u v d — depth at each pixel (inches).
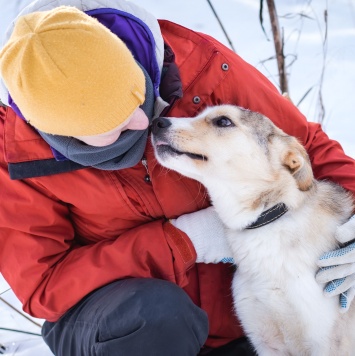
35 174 79.9
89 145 73.5
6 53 66.2
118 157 78.2
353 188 92.5
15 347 101.9
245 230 88.7
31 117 68.9
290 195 85.6
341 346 85.4
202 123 85.7
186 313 76.9
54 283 82.8
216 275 93.8
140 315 74.4
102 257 83.0
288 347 92.7
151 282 78.7
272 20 126.4
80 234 91.7
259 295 89.4
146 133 79.7
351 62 137.7
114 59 66.3
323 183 91.9
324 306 83.7
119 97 67.1
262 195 86.4
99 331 76.1
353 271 82.1
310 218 85.7
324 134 99.7
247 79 93.9
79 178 83.0
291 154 84.8
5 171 83.4
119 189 83.9
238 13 151.1
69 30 64.2
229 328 95.4
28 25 66.9
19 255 83.7
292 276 85.0
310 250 84.6
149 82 76.9
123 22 78.4
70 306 83.0
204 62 90.0
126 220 88.0
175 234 84.4
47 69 63.4
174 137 82.8
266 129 88.1
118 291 79.1
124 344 74.5
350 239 83.7
